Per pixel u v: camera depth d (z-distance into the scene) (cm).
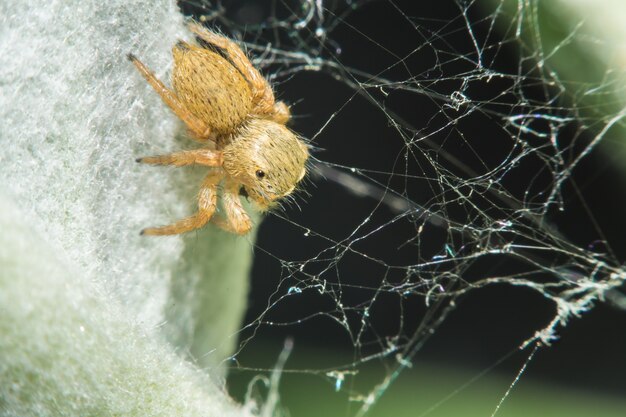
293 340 6
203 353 6
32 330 6
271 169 6
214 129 6
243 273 6
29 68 6
